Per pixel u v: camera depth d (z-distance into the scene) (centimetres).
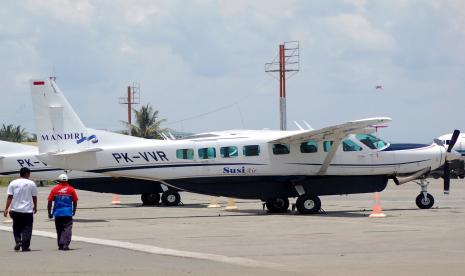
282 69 11438
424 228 3828
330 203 6519
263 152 5084
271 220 4531
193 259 2759
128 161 5000
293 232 3744
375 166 5200
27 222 3069
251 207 6056
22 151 6191
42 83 5075
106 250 3066
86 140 5066
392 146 5272
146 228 4103
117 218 4938
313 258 2756
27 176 3112
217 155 5047
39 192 10662
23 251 3048
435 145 5378
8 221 4753
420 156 5269
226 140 5088
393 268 2484
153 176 5025
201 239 3475
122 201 7756
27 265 2628
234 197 5125
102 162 4994
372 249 3003
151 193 6450
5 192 10606
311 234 3625
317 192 5219
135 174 5016
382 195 7988
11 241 3506
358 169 5175
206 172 5041
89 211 5834
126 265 2608
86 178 6278
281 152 5103
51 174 6172
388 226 3972
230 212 5425
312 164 5131
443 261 2642
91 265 2614
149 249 3089
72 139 5075
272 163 5094
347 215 4866
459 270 2433
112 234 3769
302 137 4991
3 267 2580
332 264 2594
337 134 4894
